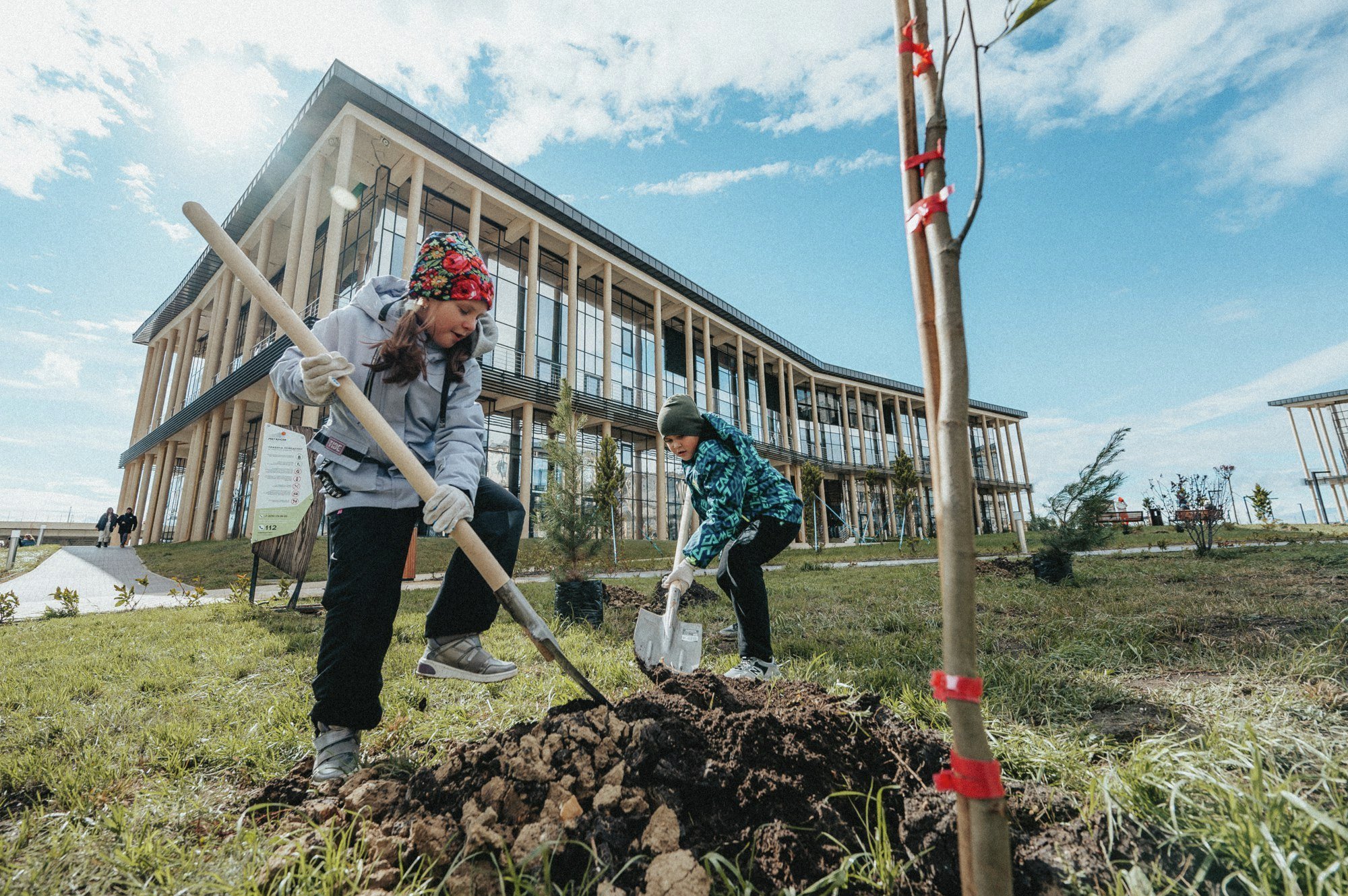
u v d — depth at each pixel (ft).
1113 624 13.25
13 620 22.66
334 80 57.11
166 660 12.94
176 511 101.55
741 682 7.81
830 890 4.29
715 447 10.52
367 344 6.98
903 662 11.14
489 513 7.25
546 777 5.05
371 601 6.31
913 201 3.43
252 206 77.00
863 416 154.10
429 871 4.42
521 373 75.25
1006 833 2.87
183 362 106.83
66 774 6.52
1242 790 5.06
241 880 4.48
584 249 82.33
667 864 4.23
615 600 23.36
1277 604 14.57
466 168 67.87
